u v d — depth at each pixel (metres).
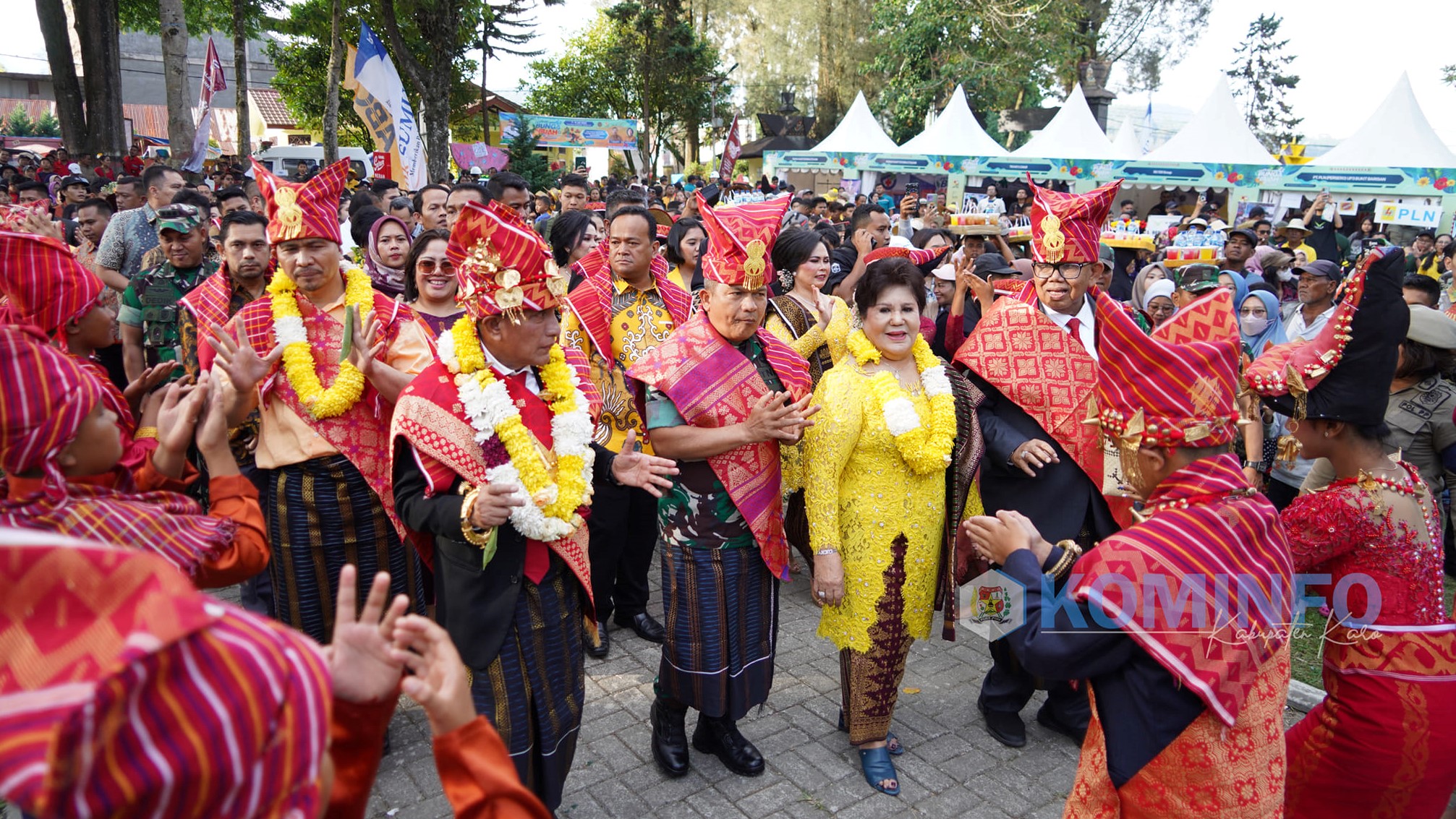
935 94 34.09
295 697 1.03
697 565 3.27
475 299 2.60
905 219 11.74
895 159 21.31
